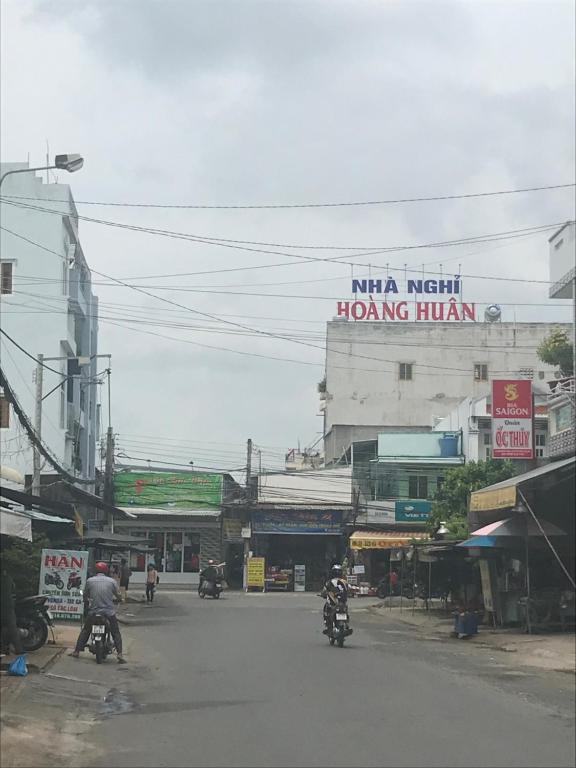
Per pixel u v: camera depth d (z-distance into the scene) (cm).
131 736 971
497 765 810
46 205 4250
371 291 6259
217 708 1140
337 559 5284
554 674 1490
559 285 3000
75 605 2003
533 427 2972
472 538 2350
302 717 1063
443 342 6178
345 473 5272
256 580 4956
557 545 2372
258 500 5262
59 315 4178
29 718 1046
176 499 5297
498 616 2408
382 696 1224
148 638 2150
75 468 4431
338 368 6172
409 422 6109
